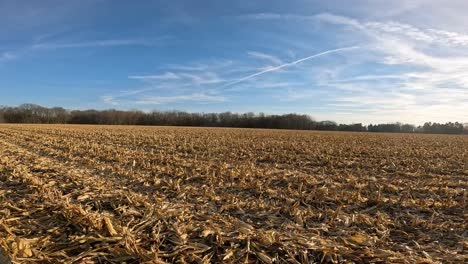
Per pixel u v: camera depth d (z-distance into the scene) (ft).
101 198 21.08
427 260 13.14
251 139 78.69
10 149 48.78
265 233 15.46
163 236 15.25
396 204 21.43
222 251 14.08
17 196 21.89
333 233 16.62
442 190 25.85
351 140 86.07
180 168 32.30
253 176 29.86
